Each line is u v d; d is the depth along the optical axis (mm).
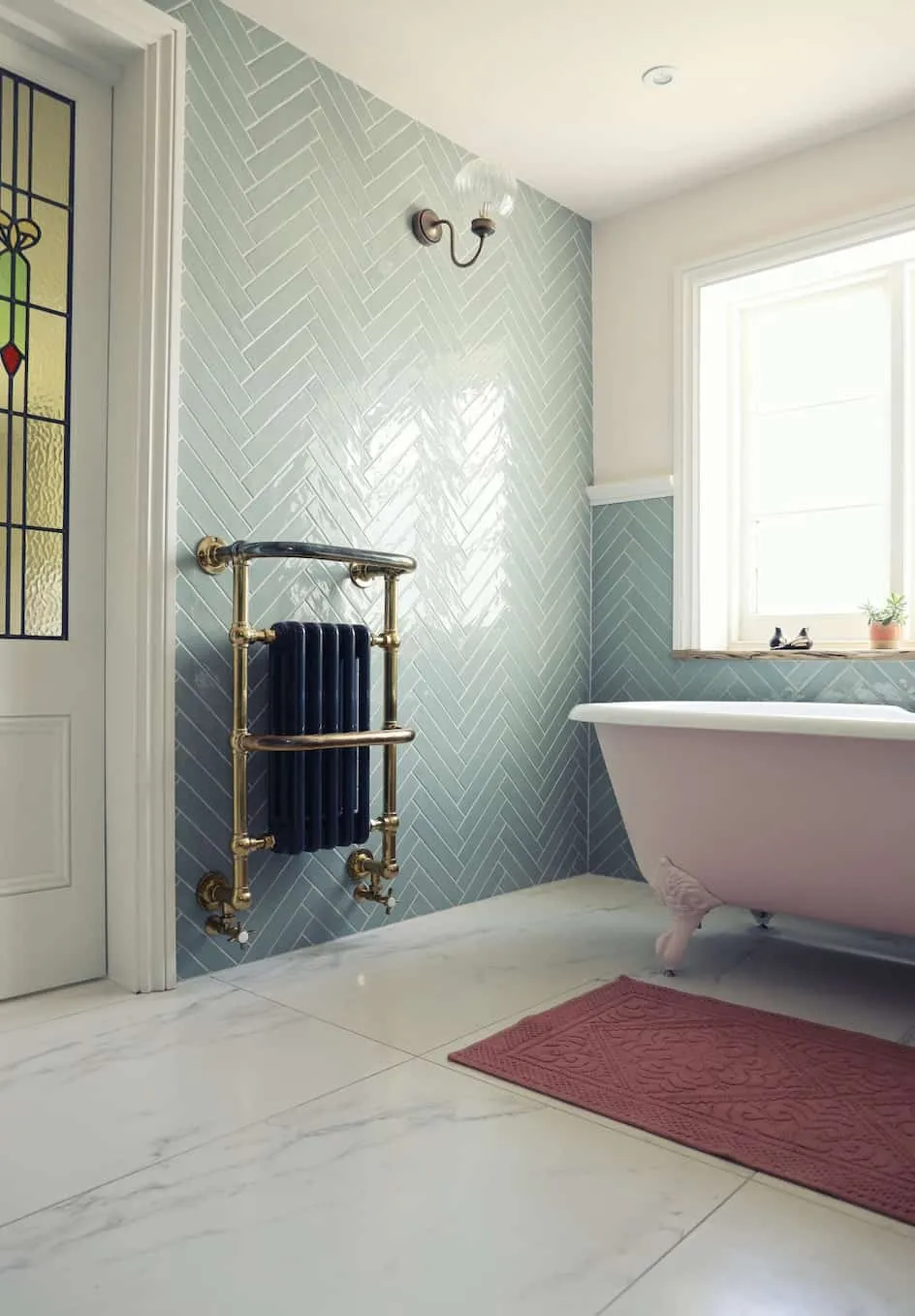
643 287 3350
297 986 2189
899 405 2957
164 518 2162
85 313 2184
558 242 3328
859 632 3045
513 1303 1095
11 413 2066
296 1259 1173
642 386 3352
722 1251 1199
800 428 3193
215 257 2291
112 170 2225
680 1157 1433
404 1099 1615
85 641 2189
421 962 2375
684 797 2268
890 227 2775
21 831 2092
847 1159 1416
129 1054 1790
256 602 2359
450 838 2922
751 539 3283
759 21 2367
